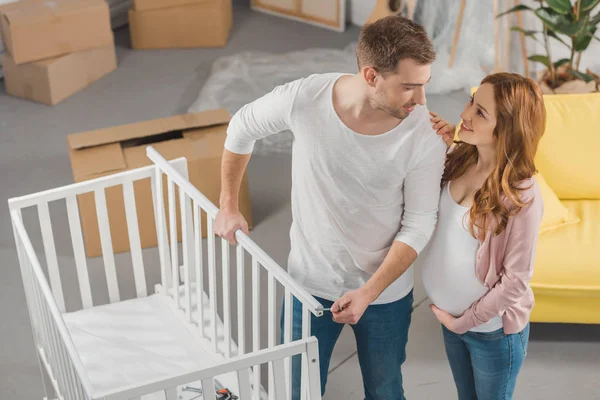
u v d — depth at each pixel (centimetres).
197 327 296
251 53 575
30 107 514
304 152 219
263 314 355
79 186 289
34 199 283
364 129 211
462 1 498
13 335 342
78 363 215
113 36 576
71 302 362
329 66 554
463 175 223
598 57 495
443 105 503
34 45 506
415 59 193
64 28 512
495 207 210
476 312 225
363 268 233
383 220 226
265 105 223
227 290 273
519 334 236
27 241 261
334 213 224
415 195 221
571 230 330
